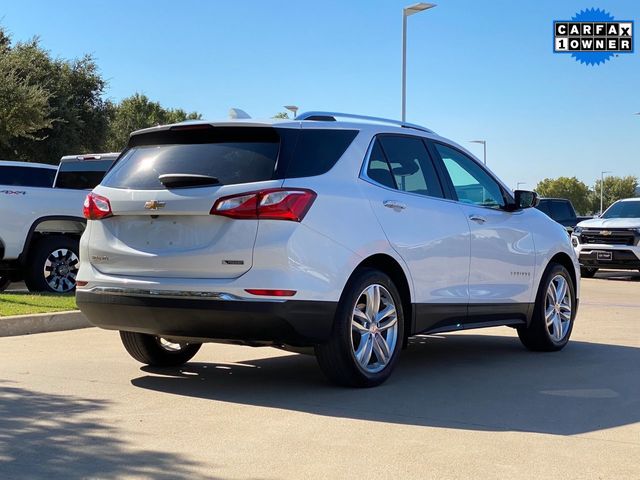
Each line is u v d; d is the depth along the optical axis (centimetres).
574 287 796
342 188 559
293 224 521
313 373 636
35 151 2727
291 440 436
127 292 548
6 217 1066
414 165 640
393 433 452
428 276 619
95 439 434
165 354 647
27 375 609
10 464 390
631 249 1755
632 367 673
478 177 714
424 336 882
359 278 557
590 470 389
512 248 714
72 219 1130
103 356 701
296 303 516
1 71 2045
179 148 571
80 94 2938
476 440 439
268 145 544
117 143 4759
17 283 1452
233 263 518
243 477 374
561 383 600
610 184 10862
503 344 816
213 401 530
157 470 383
